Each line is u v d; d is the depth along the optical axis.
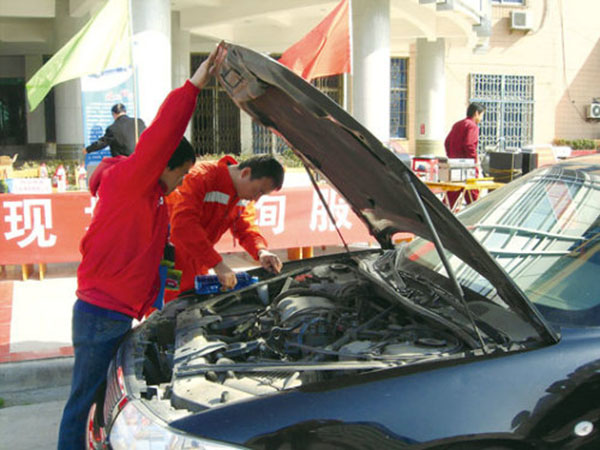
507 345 2.05
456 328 2.24
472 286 2.52
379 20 11.28
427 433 1.82
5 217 6.24
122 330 2.80
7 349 4.68
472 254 2.10
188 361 2.38
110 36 6.01
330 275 3.36
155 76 8.84
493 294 2.41
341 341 2.49
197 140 18.69
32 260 6.36
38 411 3.98
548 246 2.51
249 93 2.50
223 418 1.87
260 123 2.90
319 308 2.82
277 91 2.33
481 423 1.84
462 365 1.97
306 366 2.14
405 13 13.16
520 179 3.21
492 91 20.25
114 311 2.76
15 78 19.72
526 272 2.42
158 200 2.82
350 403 1.88
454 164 7.76
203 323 2.75
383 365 2.10
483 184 7.44
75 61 5.95
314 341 2.62
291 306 2.89
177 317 2.89
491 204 3.08
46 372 4.40
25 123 19.97
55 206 6.32
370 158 2.24
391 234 3.33
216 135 18.78
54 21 13.04
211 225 3.51
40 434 3.68
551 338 2.02
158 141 2.62
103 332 2.76
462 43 16.77
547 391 1.89
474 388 1.90
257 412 1.88
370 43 11.30
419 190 2.06
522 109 20.55
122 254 2.76
